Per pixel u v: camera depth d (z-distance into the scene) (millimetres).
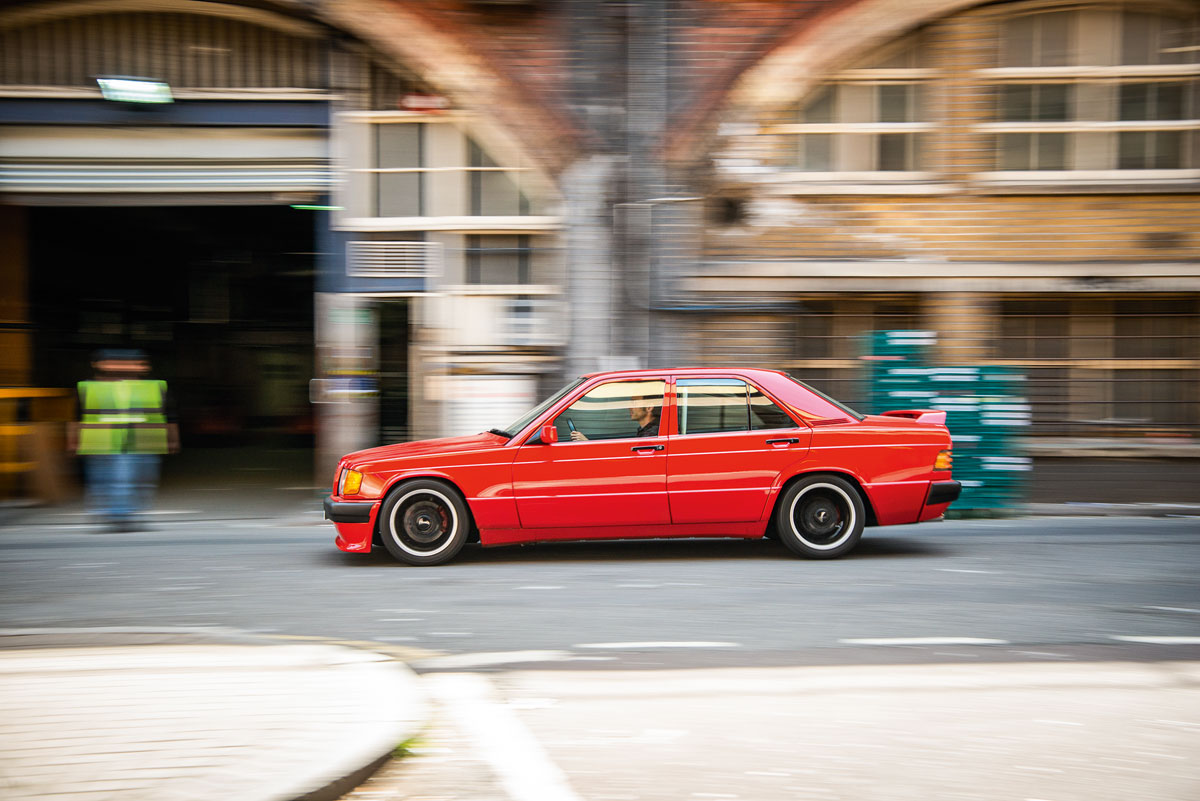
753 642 5395
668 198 11000
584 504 7469
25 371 13359
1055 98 10992
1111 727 4078
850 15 10867
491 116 11086
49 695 4281
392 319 11523
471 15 10992
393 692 4324
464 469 7488
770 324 11086
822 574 7184
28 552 8477
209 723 3918
